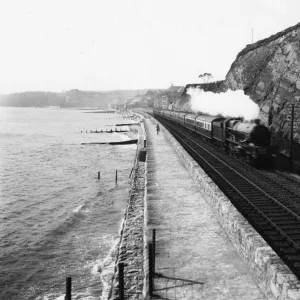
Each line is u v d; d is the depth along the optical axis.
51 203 26.80
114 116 192.50
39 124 126.38
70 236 19.78
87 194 29.34
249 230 9.19
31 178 35.94
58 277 15.10
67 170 40.19
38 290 14.06
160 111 98.88
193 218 12.58
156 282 8.08
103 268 15.76
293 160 23.94
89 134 87.00
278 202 14.99
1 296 13.66
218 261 9.12
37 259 16.91
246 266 8.82
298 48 29.06
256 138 23.84
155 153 29.69
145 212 14.29
